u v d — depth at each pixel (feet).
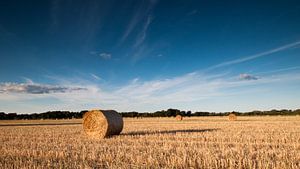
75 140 74.59
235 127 109.09
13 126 151.33
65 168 40.96
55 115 351.87
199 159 43.32
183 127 117.08
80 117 359.87
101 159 46.78
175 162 42.65
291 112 352.49
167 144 62.64
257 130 92.38
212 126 119.44
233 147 56.59
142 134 86.17
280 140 66.18
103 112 84.23
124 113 370.73
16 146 63.72
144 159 45.62
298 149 53.57
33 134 93.81
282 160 43.52
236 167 39.91
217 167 40.24
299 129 94.94
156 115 371.56
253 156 46.96
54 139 77.51
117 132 87.15
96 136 83.82
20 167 42.19
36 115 352.69
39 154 52.80
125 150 54.75
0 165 43.50
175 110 372.79
